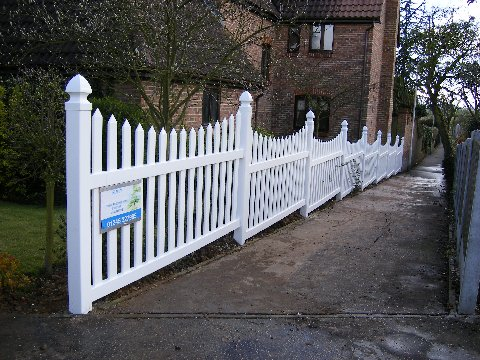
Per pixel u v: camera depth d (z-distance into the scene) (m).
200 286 5.40
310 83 19.64
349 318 4.75
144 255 5.62
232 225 6.81
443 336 4.41
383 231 8.58
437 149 47.88
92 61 8.22
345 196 12.81
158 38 6.98
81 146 4.20
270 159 7.80
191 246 5.87
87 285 4.47
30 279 5.05
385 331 4.48
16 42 10.56
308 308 4.95
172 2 6.70
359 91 19.58
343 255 6.89
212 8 7.36
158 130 7.19
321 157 10.26
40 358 3.77
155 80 8.00
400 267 6.44
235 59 7.99
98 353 3.89
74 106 4.16
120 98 9.86
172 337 4.21
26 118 5.31
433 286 5.73
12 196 9.59
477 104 24.31
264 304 5.00
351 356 4.02
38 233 7.16
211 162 6.11
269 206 7.95
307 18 19.12
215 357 3.91
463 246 5.70
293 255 6.76
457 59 24.34
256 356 3.96
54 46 9.95
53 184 5.21
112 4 7.21
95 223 4.48
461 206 7.22
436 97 25.50
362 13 19.11
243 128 6.86
